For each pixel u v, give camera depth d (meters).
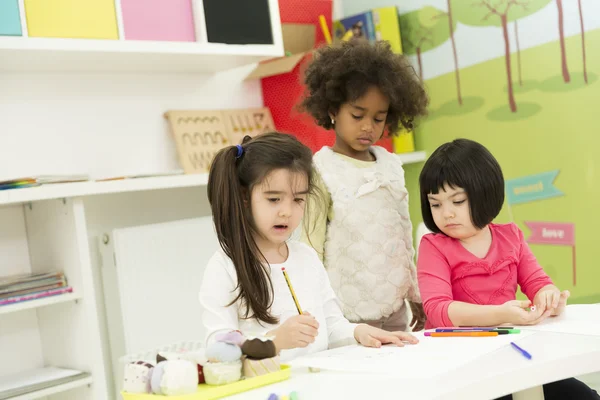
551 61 2.29
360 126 1.61
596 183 2.21
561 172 2.29
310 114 1.73
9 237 2.10
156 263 2.20
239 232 1.19
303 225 1.55
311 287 1.28
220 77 2.58
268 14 2.35
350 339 1.22
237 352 0.97
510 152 2.42
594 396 1.35
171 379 0.91
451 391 0.82
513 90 2.39
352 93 1.58
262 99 2.68
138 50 2.04
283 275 1.25
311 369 1.02
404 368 0.94
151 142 2.41
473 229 1.39
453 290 1.43
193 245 2.28
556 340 1.04
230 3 2.25
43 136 2.18
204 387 0.95
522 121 2.38
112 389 2.27
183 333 2.25
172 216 2.45
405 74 1.66
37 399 2.13
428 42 2.62
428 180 1.40
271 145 1.20
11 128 2.12
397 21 2.62
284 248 1.30
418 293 1.67
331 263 1.58
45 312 2.12
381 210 1.61
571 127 2.26
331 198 1.58
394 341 1.13
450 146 1.41
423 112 1.77
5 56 1.91
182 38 2.17
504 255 1.43
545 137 2.32
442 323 1.30
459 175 1.36
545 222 2.35
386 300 1.60
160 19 2.12
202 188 2.52
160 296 2.20
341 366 0.99
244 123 2.54
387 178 1.64
